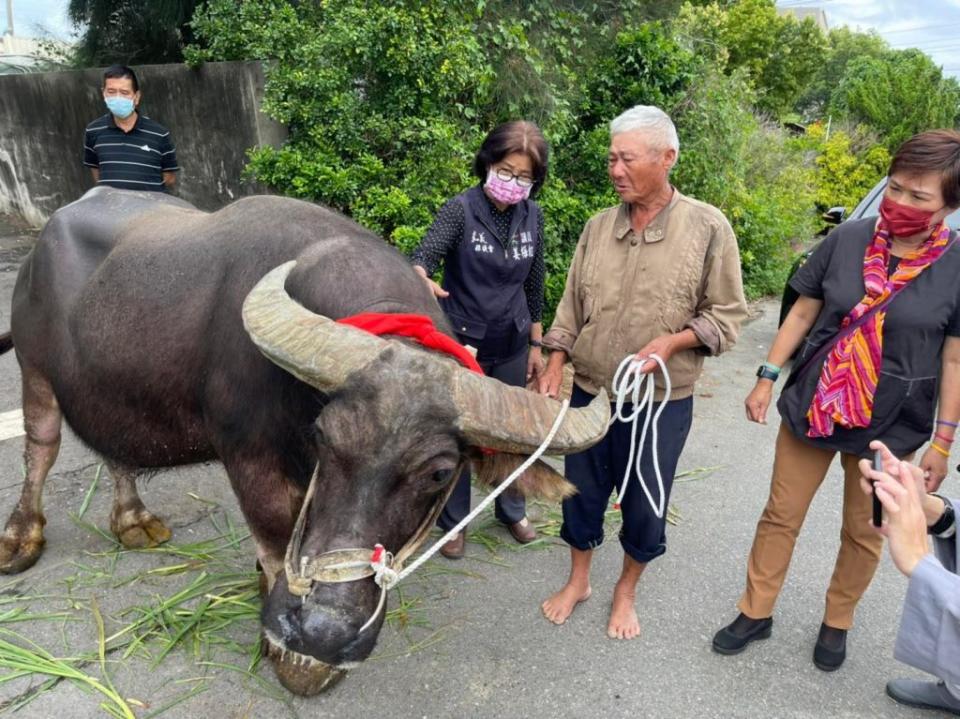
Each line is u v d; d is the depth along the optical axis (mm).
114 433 3092
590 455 3078
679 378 2918
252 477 2551
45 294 3240
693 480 4680
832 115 27406
